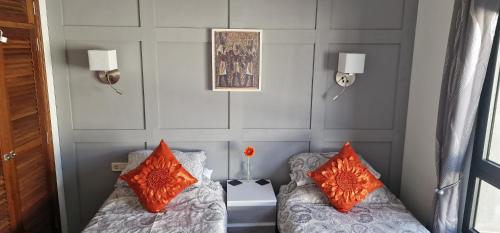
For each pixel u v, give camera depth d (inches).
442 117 90.7
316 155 121.5
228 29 114.5
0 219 92.0
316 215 100.2
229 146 124.0
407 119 123.7
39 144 107.9
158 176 103.7
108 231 89.7
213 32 114.2
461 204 95.0
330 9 115.6
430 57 109.0
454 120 85.7
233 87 118.4
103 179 123.8
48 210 113.9
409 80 121.6
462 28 82.9
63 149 120.5
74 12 111.9
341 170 108.1
